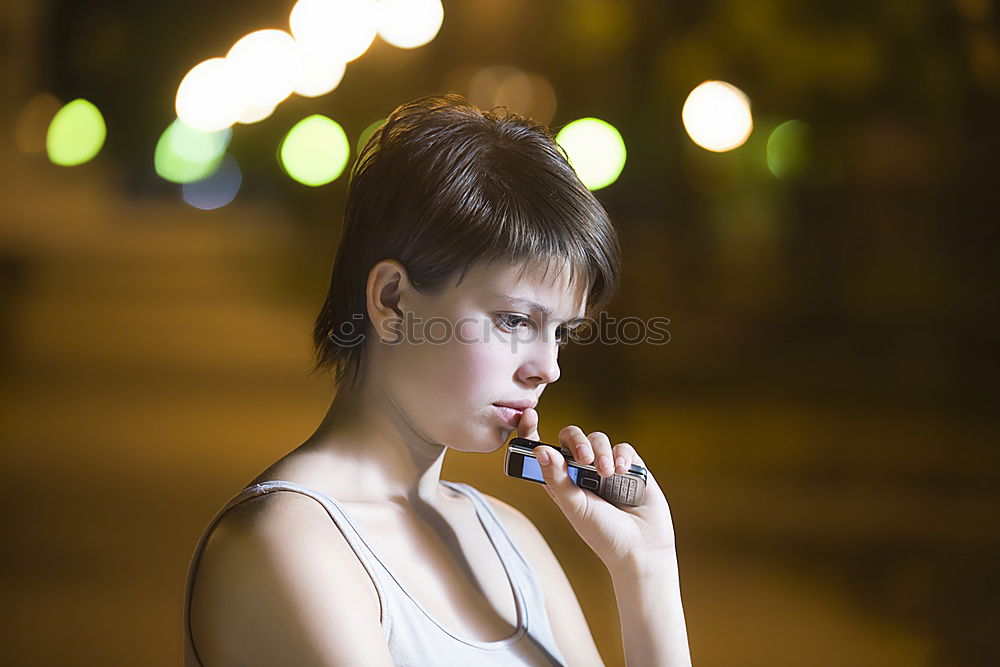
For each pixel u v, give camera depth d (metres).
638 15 40.38
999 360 41.38
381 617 4.54
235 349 49.47
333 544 4.49
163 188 157.62
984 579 21.28
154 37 140.25
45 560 20.92
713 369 44.84
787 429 35.69
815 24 38.66
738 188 47.84
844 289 50.38
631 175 40.88
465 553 5.15
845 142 44.12
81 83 144.25
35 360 45.47
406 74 71.50
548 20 43.56
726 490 28.44
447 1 51.03
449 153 4.77
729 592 21.00
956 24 35.62
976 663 17.81
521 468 5.13
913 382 41.50
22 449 30.25
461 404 4.80
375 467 4.99
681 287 53.16
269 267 84.81
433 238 4.69
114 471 27.94
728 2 39.28
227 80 76.81
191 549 21.80
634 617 5.36
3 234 96.81
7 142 138.12
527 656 5.00
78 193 141.62
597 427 34.72
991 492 28.55
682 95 40.44
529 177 4.79
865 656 18.11
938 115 37.66
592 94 41.38
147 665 16.27
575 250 4.79
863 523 25.62
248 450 30.44
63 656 16.48
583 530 5.30
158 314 60.44
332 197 81.19
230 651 4.38
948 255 44.91
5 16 135.75
